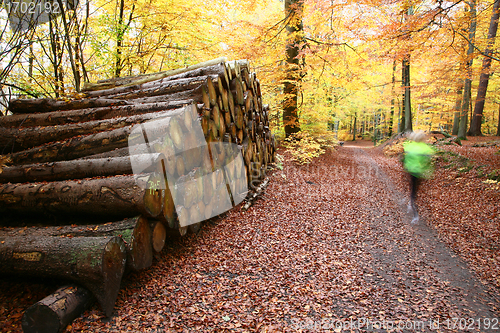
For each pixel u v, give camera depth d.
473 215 6.20
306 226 5.76
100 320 2.64
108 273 2.70
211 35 11.01
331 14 10.37
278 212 6.41
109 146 3.79
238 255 4.30
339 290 3.56
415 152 6.31
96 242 2.74
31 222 3.59
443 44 8.23
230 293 3.32
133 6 9.34
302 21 11.59
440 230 5.75
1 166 3.85
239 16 13.16
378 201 7.95
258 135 8.21
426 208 7.18
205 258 4.10
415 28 7.52
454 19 7.35
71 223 3.46
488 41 10.37
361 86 12.36
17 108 5.52
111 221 3.36
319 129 14.45
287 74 11.93
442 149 12.69
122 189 3.13
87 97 6.21
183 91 4.76
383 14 8.62
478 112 17.69
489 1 8.29
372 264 4.34
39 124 4.92
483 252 4.62
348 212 6.86
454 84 13.39
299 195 7.84
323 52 11.30
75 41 7.70
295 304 3.20
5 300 2.77
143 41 10.22
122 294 3.03
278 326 2.81
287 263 4.20
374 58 9.64
